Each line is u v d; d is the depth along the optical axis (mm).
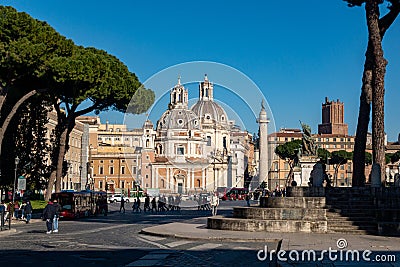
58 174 52812
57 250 20656
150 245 22453
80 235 28234
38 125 55844
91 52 51094
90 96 49156
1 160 52188
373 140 32250
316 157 77125
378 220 26141
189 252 19797
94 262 17125
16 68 40844
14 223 41125
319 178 31734
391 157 136500
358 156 35594
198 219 40719
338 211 27938
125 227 35031
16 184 54031
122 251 20219
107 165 110812
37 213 52562
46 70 43281
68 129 54094
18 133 53781
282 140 158000
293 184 47000
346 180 156125
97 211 55125
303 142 77938
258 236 24625
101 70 48562
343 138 176250
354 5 36469
